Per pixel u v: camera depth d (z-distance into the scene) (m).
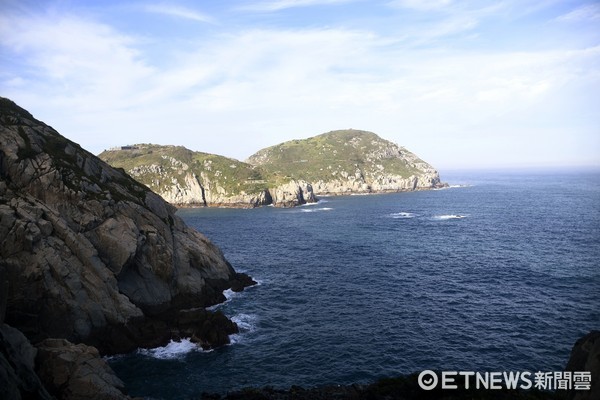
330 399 32.97
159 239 61.84
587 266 78.94
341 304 61.69
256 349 47.25
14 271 45.00
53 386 32.97
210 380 40.59
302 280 75.19
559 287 66.31
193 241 72.25
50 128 71.94
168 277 60.31
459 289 67.06
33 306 45.22
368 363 42.81
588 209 169.50
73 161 64.81
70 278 48.31
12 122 63.78
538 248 97.00
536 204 194.00
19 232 46.56
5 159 55.78
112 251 55.47
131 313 51.03
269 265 87.19
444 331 50.47
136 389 39.25
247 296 66.62
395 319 54.88
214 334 49.03
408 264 84.88
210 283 67.94
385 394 31.36
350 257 93.00
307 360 44.06
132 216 62.22
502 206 190.25
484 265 82.31
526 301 60.28
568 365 26.77
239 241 116.31
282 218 168.50
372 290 68.00
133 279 57.53
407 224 142.00
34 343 43.50
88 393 32.72
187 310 53.25
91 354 36.91
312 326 53.47
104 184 66.06
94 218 56.19
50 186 56.31
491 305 59.09
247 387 38.19
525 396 27.39
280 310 59.91
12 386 25.98
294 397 33.69
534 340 47.38
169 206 77.38
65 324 46.34
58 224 51.56
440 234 120.81
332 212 186.12
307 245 108.69
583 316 54.00
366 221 152.12
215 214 191.00
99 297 49.47
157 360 45.22
